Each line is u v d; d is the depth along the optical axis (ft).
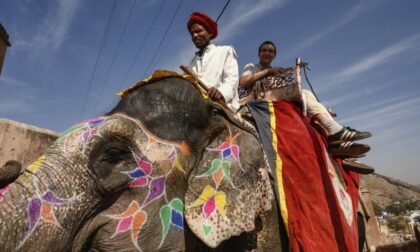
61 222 5.87
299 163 10.97
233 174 8.85
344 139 13.46
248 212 8.66
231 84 11.64
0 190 7.77
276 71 13.57
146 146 7.53
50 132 13.73
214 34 12.94
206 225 7.85
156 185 7.38
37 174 6.00
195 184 8.24
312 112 14.16
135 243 6.81
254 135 10.05
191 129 8.71
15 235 5.32
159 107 8.35
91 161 6.63
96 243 6.62
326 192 11.22
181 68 9.91
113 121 7.33
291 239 9.88
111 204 6.90
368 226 23.02
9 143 12.09
